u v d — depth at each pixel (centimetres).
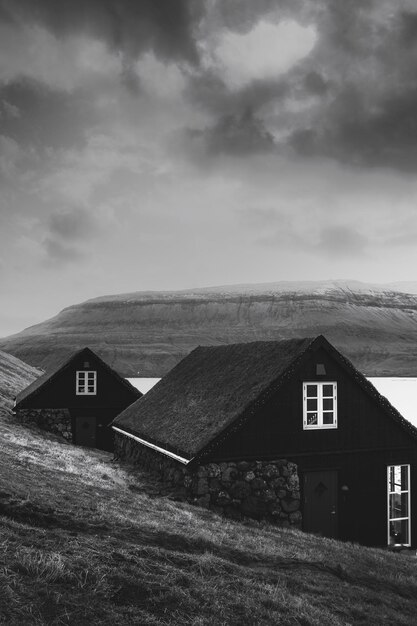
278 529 1855
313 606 1034
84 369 4019
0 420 3566
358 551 1748
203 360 2777
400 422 2230
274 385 2045
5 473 1528
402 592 1318
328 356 2156
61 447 3108
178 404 2514
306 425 2105
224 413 2098
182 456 2033
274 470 2011
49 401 3953
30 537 996
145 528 1277
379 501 2197
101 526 1191
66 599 800
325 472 2111
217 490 1945
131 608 824
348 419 2173
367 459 2191
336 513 2114
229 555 1265
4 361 7481
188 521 1576
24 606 752
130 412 2889
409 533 2225
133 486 2098
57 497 1394
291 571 1255
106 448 4016
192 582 973
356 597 1161
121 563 968
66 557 930
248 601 953
